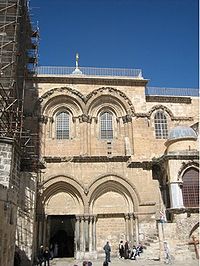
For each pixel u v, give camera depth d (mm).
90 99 39812
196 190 33719
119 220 36000
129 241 34719
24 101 38562
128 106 40125
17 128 29891
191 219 31734
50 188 35812
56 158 36469
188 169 34375
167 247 29859
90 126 39281
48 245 34906
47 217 35281
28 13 40344
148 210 35625
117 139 39344
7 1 34469
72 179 35938
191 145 35844
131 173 36875
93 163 36906
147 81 41156
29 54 42875
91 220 35125
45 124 38656
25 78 39375
